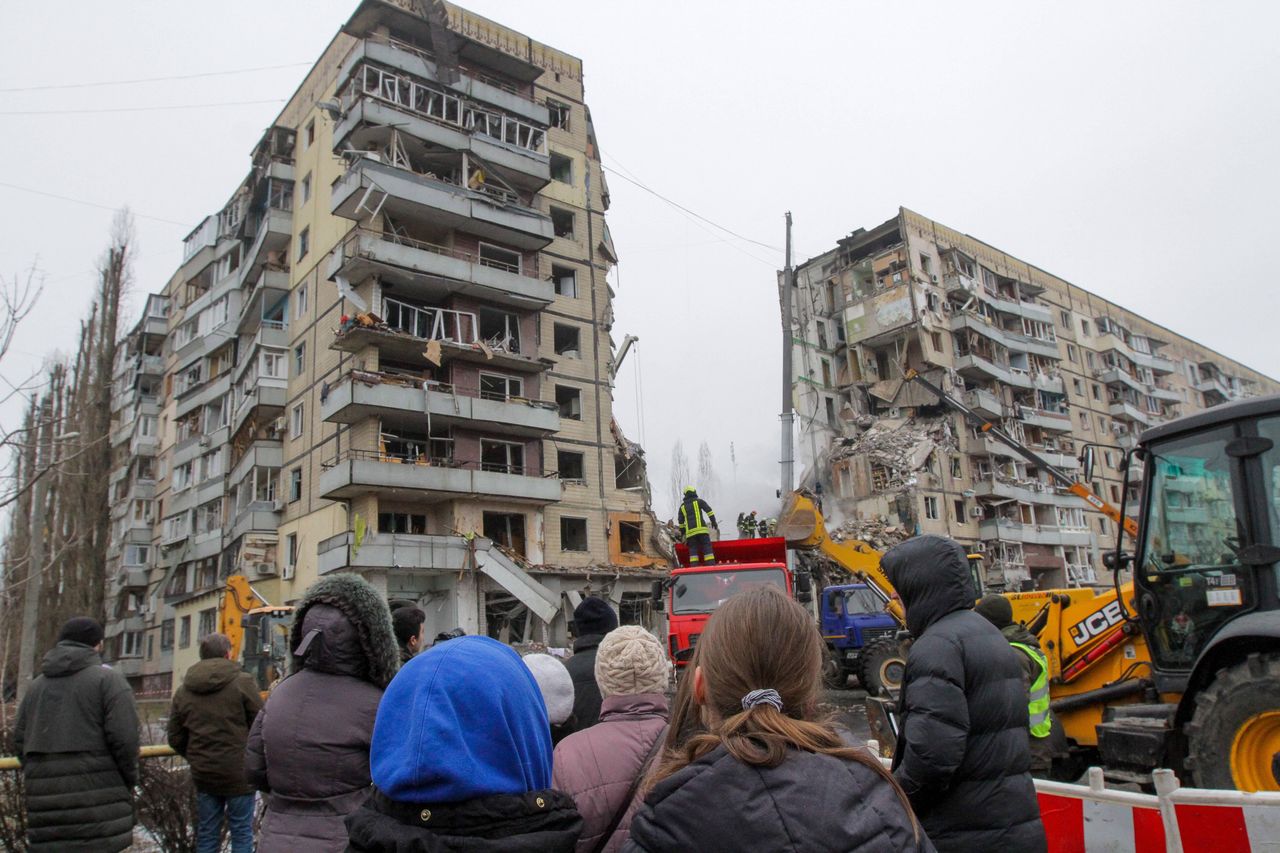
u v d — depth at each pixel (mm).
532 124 35562
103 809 4605
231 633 17688
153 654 43719
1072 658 7410
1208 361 76062
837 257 53875
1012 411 50438
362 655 3246
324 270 33219
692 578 12914
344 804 3027
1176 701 6367
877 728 6031
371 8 31891
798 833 1492
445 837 1727
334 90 33094
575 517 33531
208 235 46250
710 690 1809
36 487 11867
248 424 36719
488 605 30391
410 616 4785
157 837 6184
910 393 47875
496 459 32562
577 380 35531
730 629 1809
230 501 38500
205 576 39438
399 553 27391
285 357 35312
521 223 33000
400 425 30188
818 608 19609
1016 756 3051
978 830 2955
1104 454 59531
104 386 28578
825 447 49438
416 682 1872
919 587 3342
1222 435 5762
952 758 2887
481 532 30453
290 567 32156
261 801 6578
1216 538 5719
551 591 30188
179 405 44531
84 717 4625
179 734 5367
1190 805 3633
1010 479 48156
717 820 1536
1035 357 56062
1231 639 5066
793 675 1764
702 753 1737
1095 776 4059
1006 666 3145
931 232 51844
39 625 26891
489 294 32125
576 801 2562
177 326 49406
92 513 27688
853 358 51375
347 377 27953
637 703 2842
